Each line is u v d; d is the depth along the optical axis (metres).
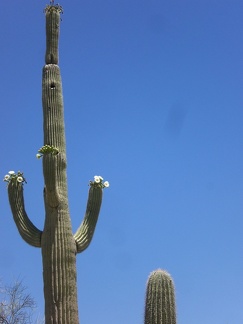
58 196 12.28
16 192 12.68
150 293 11.03
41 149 12.21
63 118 13.22
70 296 11.92
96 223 12.83
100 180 12.98
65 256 12.09
